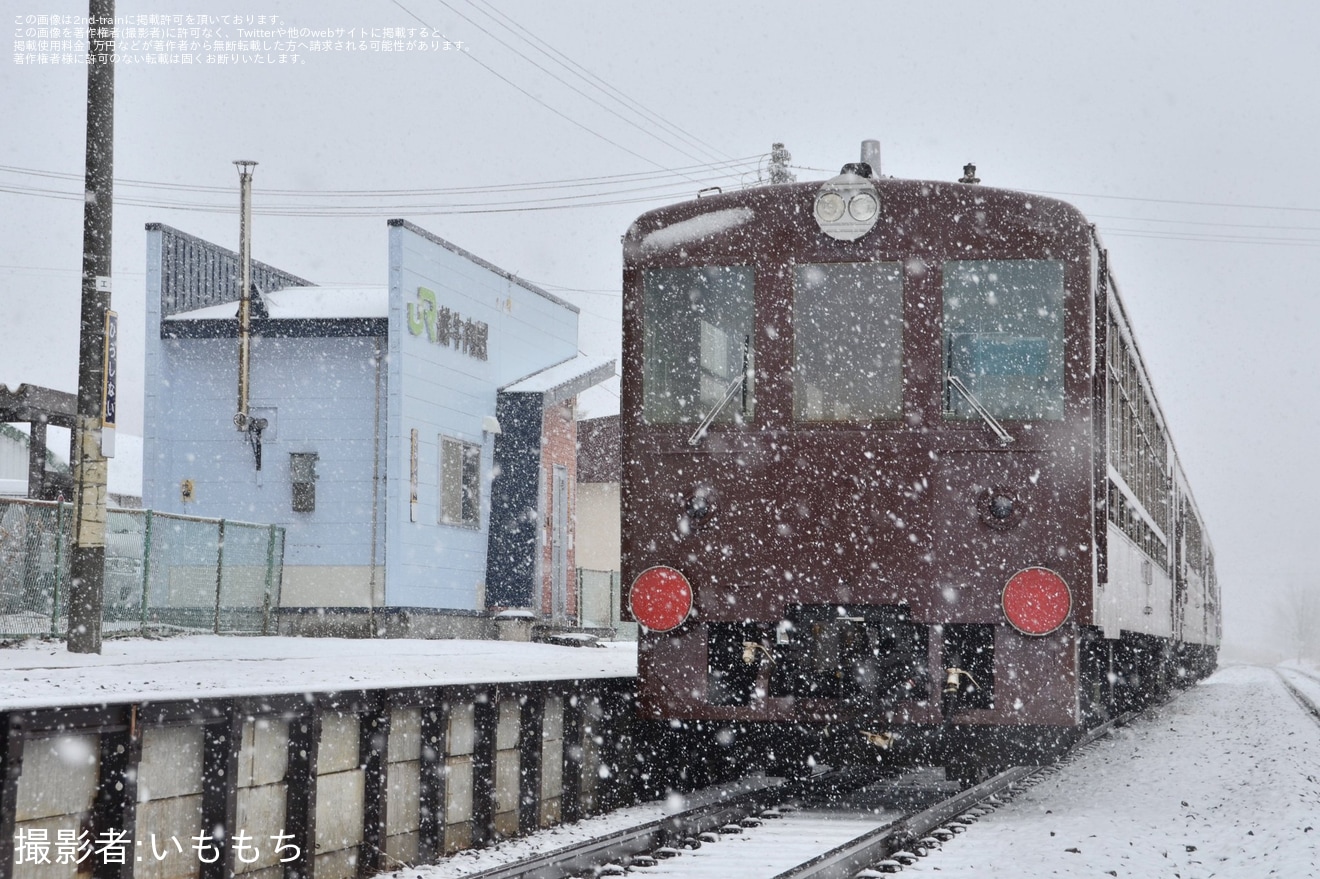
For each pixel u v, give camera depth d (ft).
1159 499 53.83
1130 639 53.62
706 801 34.78
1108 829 28.27
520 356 85.15
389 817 25.45
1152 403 51.39
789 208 31.76
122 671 34.83
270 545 62.44
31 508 44.57
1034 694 29.94
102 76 40.52
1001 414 30.60
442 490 74.64
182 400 72.95
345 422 71.41
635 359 32.30
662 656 31.55
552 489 86.02
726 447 31.58
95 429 39.96
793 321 31.58
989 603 30.19
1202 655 114.73
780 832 27.68
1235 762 42.83
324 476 71.31
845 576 30.81
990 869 23.09
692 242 32.24
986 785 32.65
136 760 19.08
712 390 31.94
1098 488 31.27
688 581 31.45
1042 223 30.81
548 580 84.64
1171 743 50.31
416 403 71.82
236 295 79.36
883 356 31.17
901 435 30.83
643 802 35.55
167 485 72.59
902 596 30.53
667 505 31.81
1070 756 42.57
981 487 30.45
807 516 31.09
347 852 24.23
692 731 36.35
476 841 28.12
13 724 16.92
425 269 72.95
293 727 22.79
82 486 39.83
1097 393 31.53
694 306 32.17
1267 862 24.27
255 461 71.82
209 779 20.93
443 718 26.73
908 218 31.24
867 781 37.17
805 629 31.19
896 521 30.71
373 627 68.54
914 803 32.50
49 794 18.08
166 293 73.72
